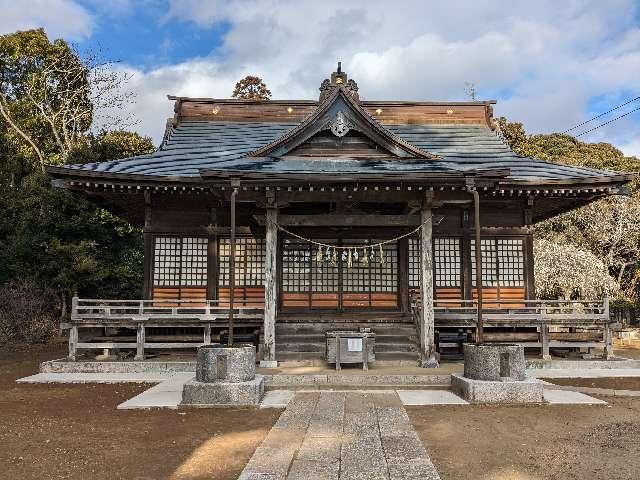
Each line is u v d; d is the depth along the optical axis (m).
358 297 17.34
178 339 15.45
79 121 37.28
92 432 7.85
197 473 5.93
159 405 9.62
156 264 17.45
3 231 28.16
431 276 14.02
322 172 13.45
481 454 6.59
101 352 17.00
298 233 17.59
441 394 10.78
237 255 17.50
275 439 7.17
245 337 14.93
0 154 34.50
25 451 6.86
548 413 9.01
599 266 24.92
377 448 6.68
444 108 22.55
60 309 24.41
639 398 10.44
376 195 14.18
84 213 23.59
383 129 15.41
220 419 8.68
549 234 30.25
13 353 19.77
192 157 18.72
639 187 33.75
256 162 15.27
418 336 15.22
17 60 36.53
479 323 11.16
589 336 15.77
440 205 14.17
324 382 11.91
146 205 17.38
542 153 36.62
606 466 6.09
